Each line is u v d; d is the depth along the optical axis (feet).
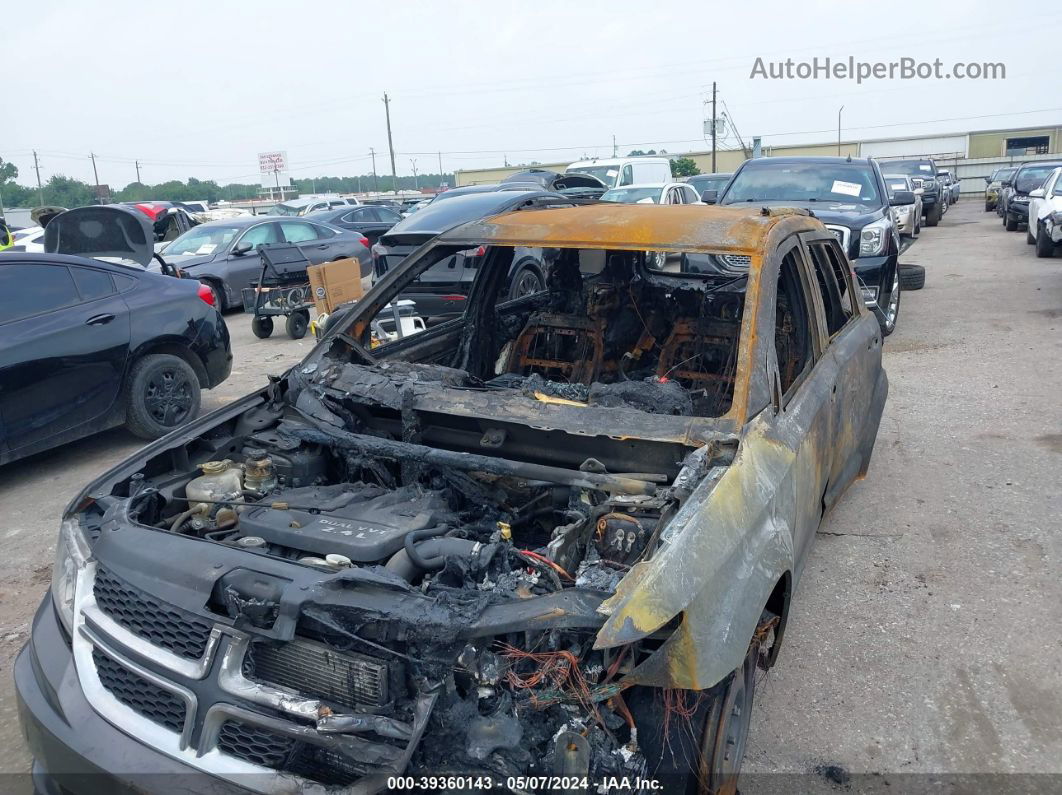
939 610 12.67
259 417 11.48
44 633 8.77
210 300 23.56
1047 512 15.67
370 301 12.66
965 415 21.40
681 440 9.11
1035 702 10.55
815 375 11.82
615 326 15.11
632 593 6.72
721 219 11.65
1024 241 59.36
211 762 7.14
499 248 15.19
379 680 6.93
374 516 8.73
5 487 19.72
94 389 20.36
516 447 10.19
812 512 11.02
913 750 9.82
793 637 12.14
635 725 7.14
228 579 7.54
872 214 29.45
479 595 7.21
